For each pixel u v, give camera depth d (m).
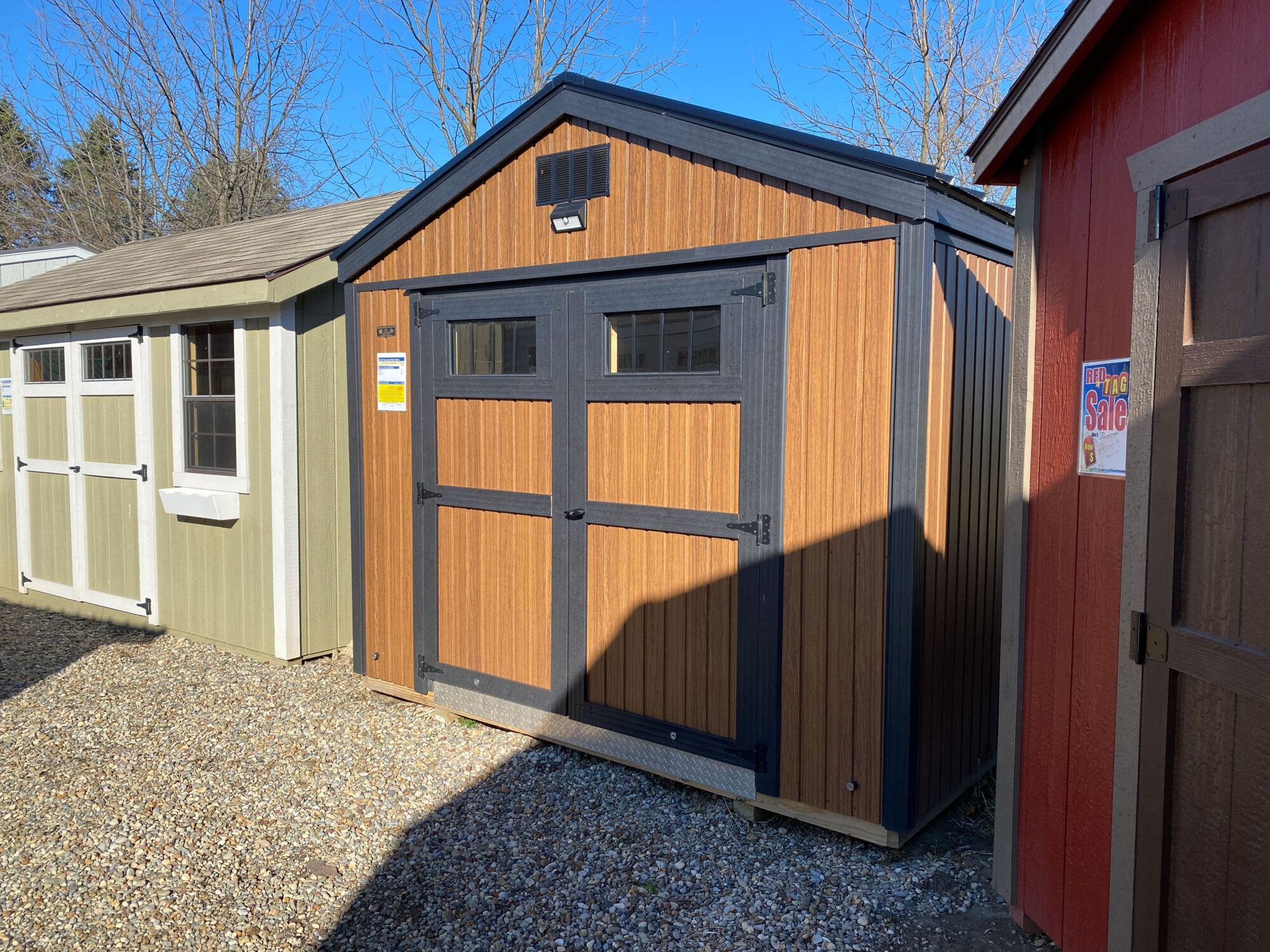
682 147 3.86
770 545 3.77
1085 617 2.58
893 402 3.39
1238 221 2.01
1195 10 2.16
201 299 5.91
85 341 7.32
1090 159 2.59
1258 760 1.94
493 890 3.37
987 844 3.66
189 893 3.36
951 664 3.78
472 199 4.68
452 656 4.99
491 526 4.76
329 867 3.54
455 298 4.80
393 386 5.12
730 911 3.20
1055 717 2.74
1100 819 2.52
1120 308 2.44
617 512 4.25
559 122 4.30
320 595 6.32
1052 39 2.57
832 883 3.38
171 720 5.16
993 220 3.82
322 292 6.19
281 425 5.96
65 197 20.53
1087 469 2.58
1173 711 2.22
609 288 4.21
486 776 4.37
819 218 3.55
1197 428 2.15
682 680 4.09
